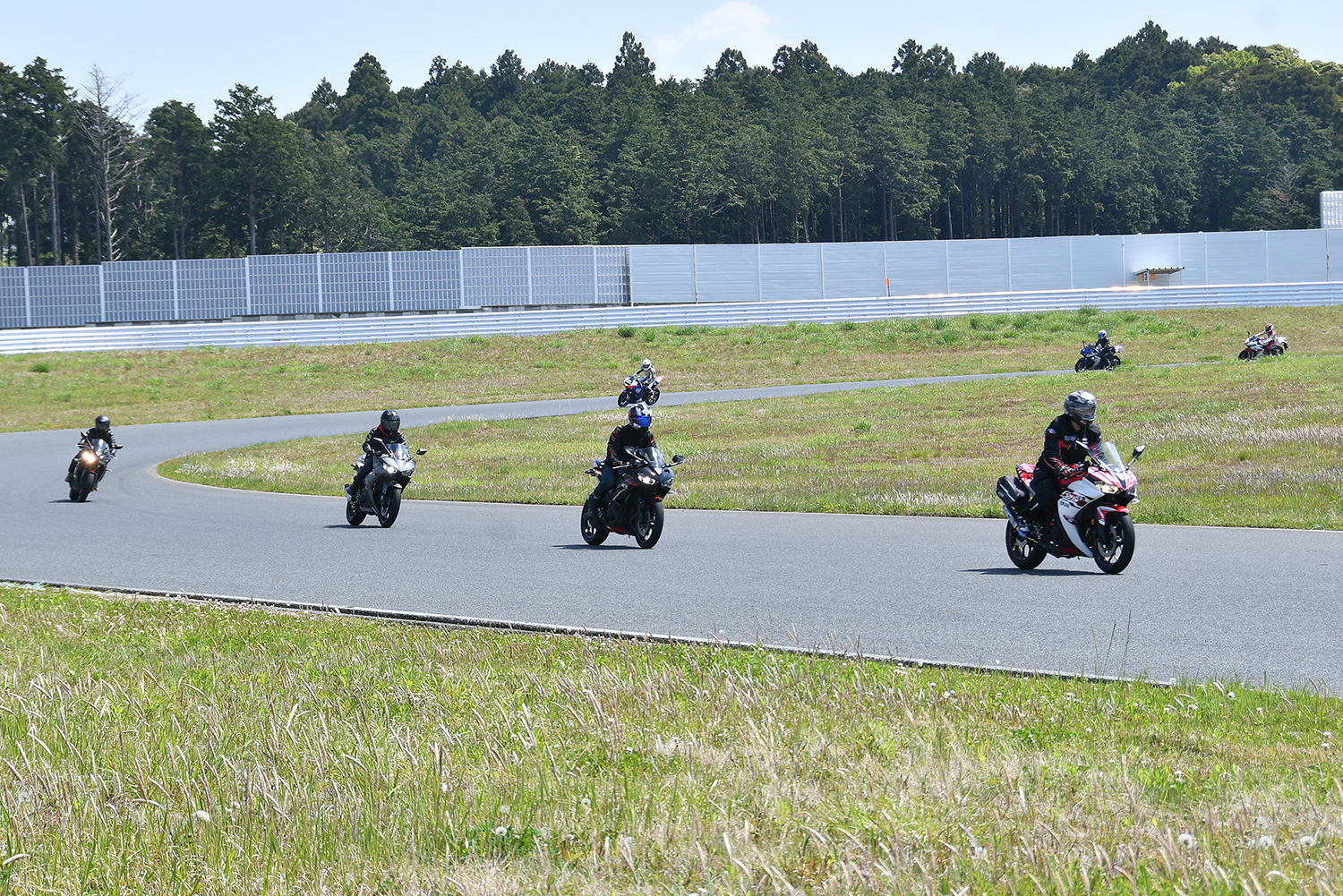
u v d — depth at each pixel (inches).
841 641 514.0
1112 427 1579.7
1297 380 2012.8
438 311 4175.7
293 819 275.4
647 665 442.9
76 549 919.7
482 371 3235.7
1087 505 669.9
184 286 4104.3
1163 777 294.0
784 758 315.6
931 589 642.8
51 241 7839.6
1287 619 532.7
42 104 7116.1
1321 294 3944.4
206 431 2304.4
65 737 345.1
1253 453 1267.2
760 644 494.0
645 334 3607.3
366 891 239.5
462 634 546.3
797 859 244.5
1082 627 532.1
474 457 1675.7
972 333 3597.4
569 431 1945.1
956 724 352.8
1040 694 394.3
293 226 7667.3
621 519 847.1
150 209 7529.5
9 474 1604.3
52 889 244.2
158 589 725.9
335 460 1711.4
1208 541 784.9
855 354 3393.2
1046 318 3779.5
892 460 1422.2
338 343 3531.0
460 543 895.1
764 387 2886.3
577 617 595.8
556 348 3467.0
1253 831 252.1
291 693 418.6
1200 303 3964.1
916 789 287.7
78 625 594.9
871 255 4623.5
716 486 1237.1
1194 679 426.0
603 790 294.0
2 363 3225.9
